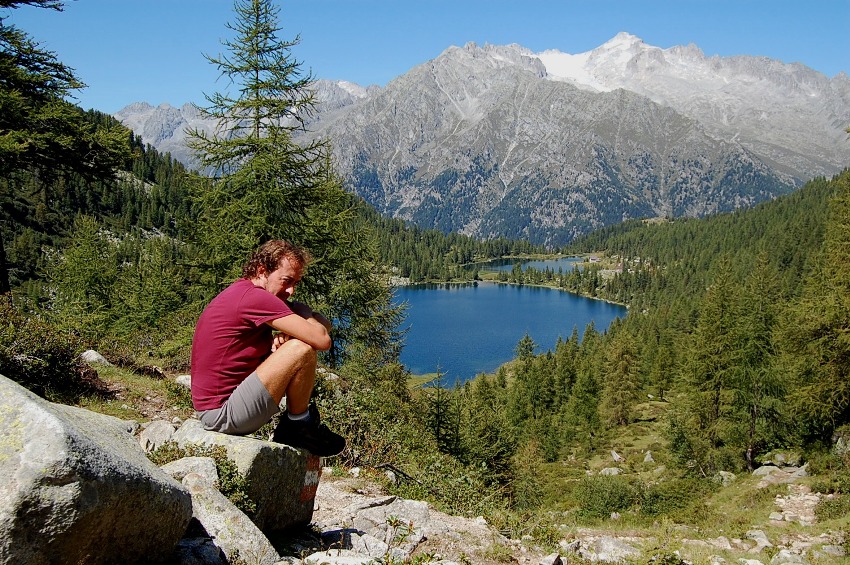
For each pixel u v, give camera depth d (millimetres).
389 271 23484
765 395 29172
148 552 2961
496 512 8508
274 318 3971
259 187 15164
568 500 25141
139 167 176375
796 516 16219
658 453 40312
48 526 2311
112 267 33062
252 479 4004
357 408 10156
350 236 18031
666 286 193250
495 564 5484
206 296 15852
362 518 5695
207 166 15500
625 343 56875
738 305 32031
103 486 2514
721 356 30906
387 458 9484
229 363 4098
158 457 4211
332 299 18641
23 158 11914
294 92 15688
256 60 15055
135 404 10172
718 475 26672
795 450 27422
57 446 2408
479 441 22281
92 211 138250
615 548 9070
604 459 43781
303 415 4328
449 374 108375
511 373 101688
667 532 10992
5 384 2756
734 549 12375
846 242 20922
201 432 4332
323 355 20594
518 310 182375
